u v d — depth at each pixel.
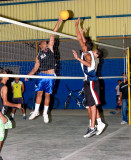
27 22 14.88
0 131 4.52
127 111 9.19
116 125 8.50
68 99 14.32
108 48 14.23
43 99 14.35
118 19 14.02
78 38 6.65
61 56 14.51
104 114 11.80
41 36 14.42
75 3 14.41
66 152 5.22
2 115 4.48
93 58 6.27
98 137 6.64
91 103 6.26
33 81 14.65
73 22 14.47
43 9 14.74
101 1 14.16
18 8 14.95
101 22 14.21
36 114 7.36
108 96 14.06
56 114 12.05
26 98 14.71
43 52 7.20
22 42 13.73
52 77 7.06
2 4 15.12
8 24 14.52
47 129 7.96
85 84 6.34
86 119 10.12
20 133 7.34
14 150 5.45
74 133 7.24
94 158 4.77
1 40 14.02
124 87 8.70
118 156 4.88
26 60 14.02
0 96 4.59
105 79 14.12
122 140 6.24
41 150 5.41
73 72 14.38
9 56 14.04
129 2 13.85
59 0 14.57
